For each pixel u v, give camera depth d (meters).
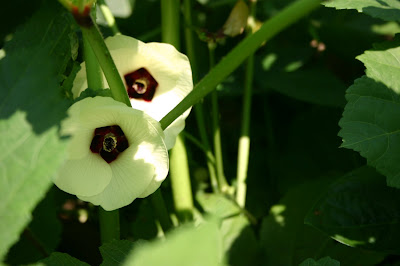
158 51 0.55
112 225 0.57
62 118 0.43
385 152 0.55
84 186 0.51
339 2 0.57
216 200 0.68
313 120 0.77
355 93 0.56
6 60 0.45
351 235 0.58
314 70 0.75
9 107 0.44
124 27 0.74
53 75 0.44
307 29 0.81
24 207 0.42
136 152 0.51
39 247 0.57
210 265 0.34
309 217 0.59
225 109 0.81
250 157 0.76
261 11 0.80
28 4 0.61
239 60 0.50
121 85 0.51
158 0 0.74
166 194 0.67
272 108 0.80
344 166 0.74
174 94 0.57
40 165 0.42
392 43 0.59
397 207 0.59
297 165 0.75
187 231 0.35
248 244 0.66
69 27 0.53
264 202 0.73
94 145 0.52
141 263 0.34
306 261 0.50
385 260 0.62
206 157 0.72
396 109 0.56
